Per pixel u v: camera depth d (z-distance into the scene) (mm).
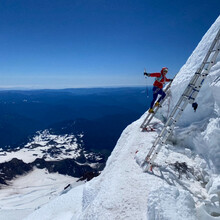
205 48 9938
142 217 4914
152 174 6633
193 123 8789
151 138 9445
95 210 5996
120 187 6348
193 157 7902
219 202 5035
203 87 8641
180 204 4648
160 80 10617
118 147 12273
